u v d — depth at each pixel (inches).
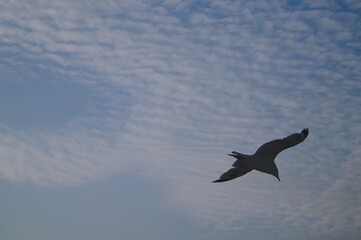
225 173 504.7
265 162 479.2
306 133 473.1
